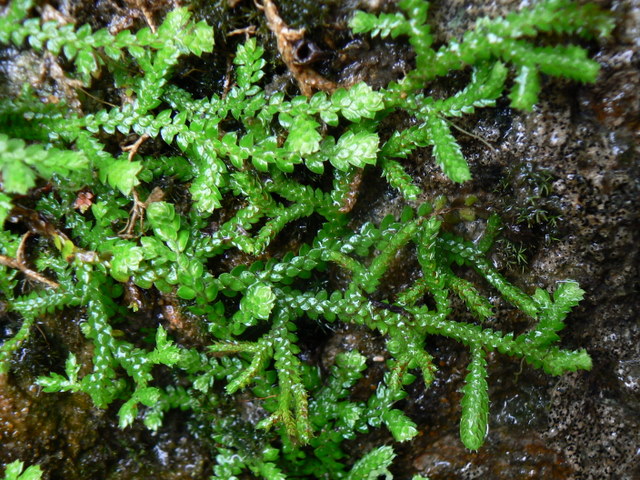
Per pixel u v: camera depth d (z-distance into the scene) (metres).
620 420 0.19
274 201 0.18
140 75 0.18
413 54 0.17
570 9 0.16
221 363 0.19
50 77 0.17
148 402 0.18
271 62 0.18
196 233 0.18
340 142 0.17
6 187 0.16
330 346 0.19
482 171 0.18
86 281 0.18
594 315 0.18
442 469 0.19
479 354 0.18
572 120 0.17
